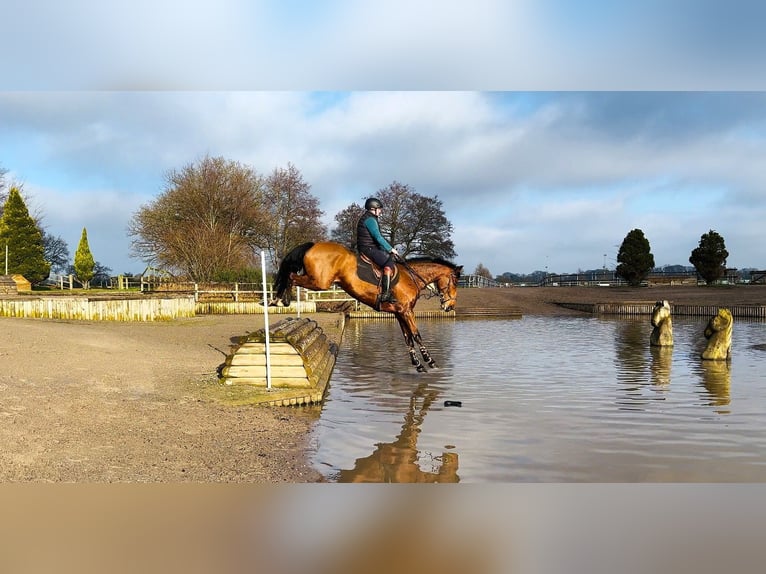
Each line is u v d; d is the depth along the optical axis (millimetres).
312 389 9820
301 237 56781
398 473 6117
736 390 10781
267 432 7578
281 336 10180
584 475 6086
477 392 10664
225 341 17000
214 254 42000
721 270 55594
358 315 34719
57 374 9336
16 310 21984
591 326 28703
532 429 7953
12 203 49188
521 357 15891
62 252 84812
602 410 9125
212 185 48250
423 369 13008
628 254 57125
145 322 24016
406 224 57344
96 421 7109
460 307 41312
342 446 7113
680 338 21312
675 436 7598
